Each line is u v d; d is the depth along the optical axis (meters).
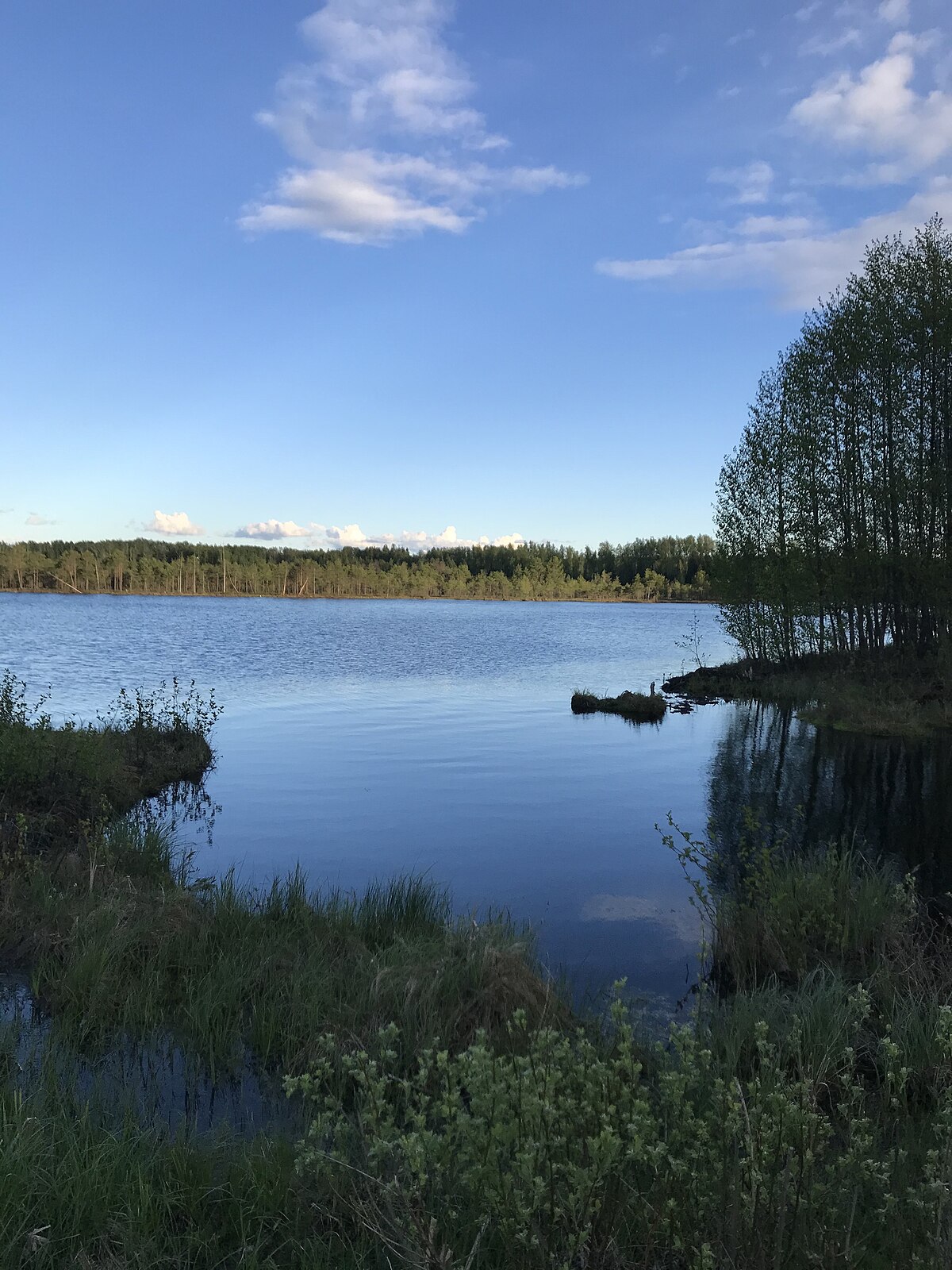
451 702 27.12
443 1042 5.21
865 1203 3.40
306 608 132.50
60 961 6.58
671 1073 3.26
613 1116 2.96
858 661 29.45
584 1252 2.78
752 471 31.81
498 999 5.70
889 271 28.23
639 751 18.61
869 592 28.20
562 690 31.14
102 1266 3.15
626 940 7.71
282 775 15.66
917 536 26.83
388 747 18.77
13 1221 3.27
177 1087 4.95
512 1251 2.83
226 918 7.27
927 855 10.69
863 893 7.63
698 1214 2.79
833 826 12.23
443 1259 2.69
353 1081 4.88
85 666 34.59
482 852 10.74
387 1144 2.84
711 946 7.29
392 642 56.25
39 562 170.75
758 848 10.84
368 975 6.14
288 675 33.69
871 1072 5.11
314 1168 3.63
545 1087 2.96
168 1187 3.75
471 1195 3.08
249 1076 5.12
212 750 18.17
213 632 61.44
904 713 22.34
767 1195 2.77
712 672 34.75
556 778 15.57
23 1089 4.52
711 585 34.12
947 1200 2.83
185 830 11.70
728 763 17.27
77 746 13.31
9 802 11.05
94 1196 3.52
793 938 7.07
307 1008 5.67
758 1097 3.18
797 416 30.45
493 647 54.16
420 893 8.32
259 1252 3.43
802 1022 5.17
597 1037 5.12
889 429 27.88
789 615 31.16
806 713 23.77
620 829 11.91
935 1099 4.55
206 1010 5.64
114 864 9.16
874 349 28.19
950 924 7.59
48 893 7.70
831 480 29.17
